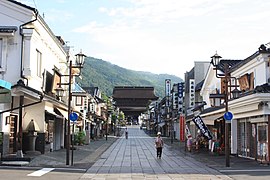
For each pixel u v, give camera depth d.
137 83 199.12
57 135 32.94
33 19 23.39
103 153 32.53
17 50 23.06
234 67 27.92
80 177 16.52
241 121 28.22
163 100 78.94
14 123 23.84
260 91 20.58
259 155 24.20
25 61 23.02
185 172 19.06
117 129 96.88
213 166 21.86
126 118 161.00
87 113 53.47
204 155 30.72
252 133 25.69
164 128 86.69
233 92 24.05
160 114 90.00
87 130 48.94
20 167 19.06
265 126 23.06
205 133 32.34
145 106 88.50
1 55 22.94
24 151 24.84
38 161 21.81
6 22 23.33
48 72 27.52
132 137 75.94
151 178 16.64
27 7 23.19
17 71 22.97
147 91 87.50
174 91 61.28
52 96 27.55
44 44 26.41
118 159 26.98
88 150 34.81
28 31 23.05
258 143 24.33
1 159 20.70
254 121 24.86
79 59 22.67
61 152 29.30
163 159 27.36
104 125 82.62
